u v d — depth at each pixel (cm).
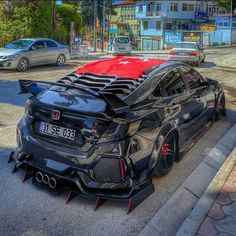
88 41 5041
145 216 365
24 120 421
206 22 5706
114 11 7406
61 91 418
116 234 334
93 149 354
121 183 356
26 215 359
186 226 348
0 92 952
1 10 2127
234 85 1158
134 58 540
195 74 582
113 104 358
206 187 452
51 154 378
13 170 444
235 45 4612
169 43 4772
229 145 601
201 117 581
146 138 386
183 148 505
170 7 5556
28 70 1473
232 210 379
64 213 365
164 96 454
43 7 2192
